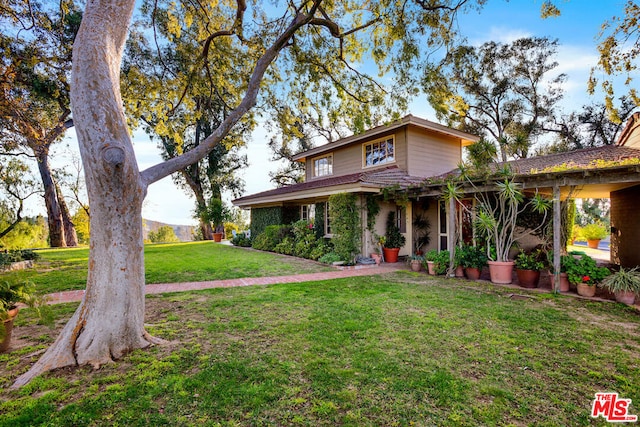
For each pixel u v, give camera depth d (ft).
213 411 8.25
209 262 36.40
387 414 8.11
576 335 13.47
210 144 16.10
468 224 33.58
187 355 11.58
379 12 22.93
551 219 27.73
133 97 28.25
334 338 13.10
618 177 18.53
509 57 68.39
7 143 33.86
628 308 17.33
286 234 48.11
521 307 17.61
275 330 14.11
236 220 94.84
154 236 106.83
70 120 52.75
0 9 24.29
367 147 45.29
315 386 9.41
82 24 11.85
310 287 22.94
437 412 8.20
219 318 15.98
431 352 11.77
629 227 29.58
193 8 26.84
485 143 25.91
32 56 25.70
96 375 10.21
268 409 8.32
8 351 12.30
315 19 22.82
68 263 36.96
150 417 8.00
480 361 11.07
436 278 26.43
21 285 12.77
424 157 40.73
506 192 22.53
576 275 20.33
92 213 11.82
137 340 12.18
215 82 30.60
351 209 33.71
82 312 11.57
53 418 7.97
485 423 7.77
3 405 8.52
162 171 14.25
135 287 12.34
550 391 9.23
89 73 11.37
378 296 20.12
